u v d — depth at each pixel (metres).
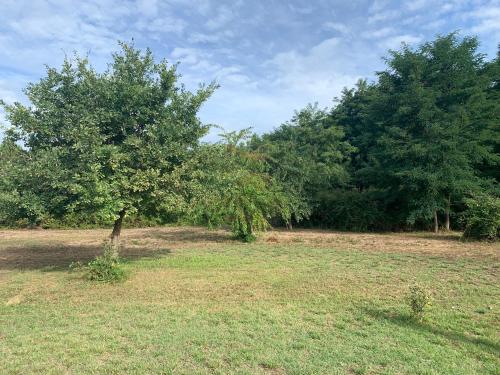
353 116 31.25
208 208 14.97
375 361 4.85
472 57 20.17
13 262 11.98
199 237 18.42
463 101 20.00
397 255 12.86
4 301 7.49
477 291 8.17
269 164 21.73
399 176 19.62
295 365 4.71
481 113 19.72
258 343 5.38
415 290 6.69
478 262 11.42
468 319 6.48
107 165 8.77
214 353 5.06
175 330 5.88
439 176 18.91
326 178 23.83
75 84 9.53
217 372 4.54
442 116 19.58
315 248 14.66
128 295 7.87
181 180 9.79
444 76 20.36
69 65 9.50
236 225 16.05
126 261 11.66
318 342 5.46
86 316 6.60
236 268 10.65
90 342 5.41
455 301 7.49
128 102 9.49
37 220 9.70
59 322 6.27
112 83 9.59
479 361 4.92
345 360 4.87
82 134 8.52
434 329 6.03
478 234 16.33
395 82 21.95
